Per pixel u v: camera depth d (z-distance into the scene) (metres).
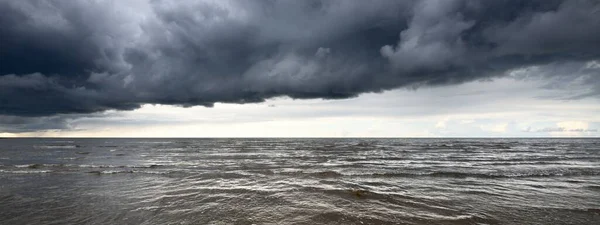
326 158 33.09
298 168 22.45
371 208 10.41
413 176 17.88
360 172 19.64
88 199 11.80
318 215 9.55
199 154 40.31
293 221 8.97
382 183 15.45
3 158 31.61
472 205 10.83
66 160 29.41
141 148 57.97
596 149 53.50
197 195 12.50
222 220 9.11
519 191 13.37
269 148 59.75
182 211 10.07
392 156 36.22
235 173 19.02
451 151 47.56
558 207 10.53
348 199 11.77
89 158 32.12
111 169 21.17
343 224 8.72
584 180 16.45
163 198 11.97
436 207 10.55
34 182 15.64
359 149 54.97
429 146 68.50
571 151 46.84
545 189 13.84
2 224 8.79
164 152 44.94
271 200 11.59
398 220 9.05
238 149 55.41
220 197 12.12
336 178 17.19
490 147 62.50
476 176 17.84
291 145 76.81
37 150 48.47
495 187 14.34
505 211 10.04
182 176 17.81
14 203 11.16
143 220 9.14
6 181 15.95
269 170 20.66
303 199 11.74
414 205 10.80
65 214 9.76
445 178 17.16
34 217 9.43
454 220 9.05
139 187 14.30
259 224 8.72
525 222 8.90
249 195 12.49
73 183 15.37
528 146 67.81
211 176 17.83
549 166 23.34
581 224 8.75
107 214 9.76
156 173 18.98
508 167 22.81
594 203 11.14
